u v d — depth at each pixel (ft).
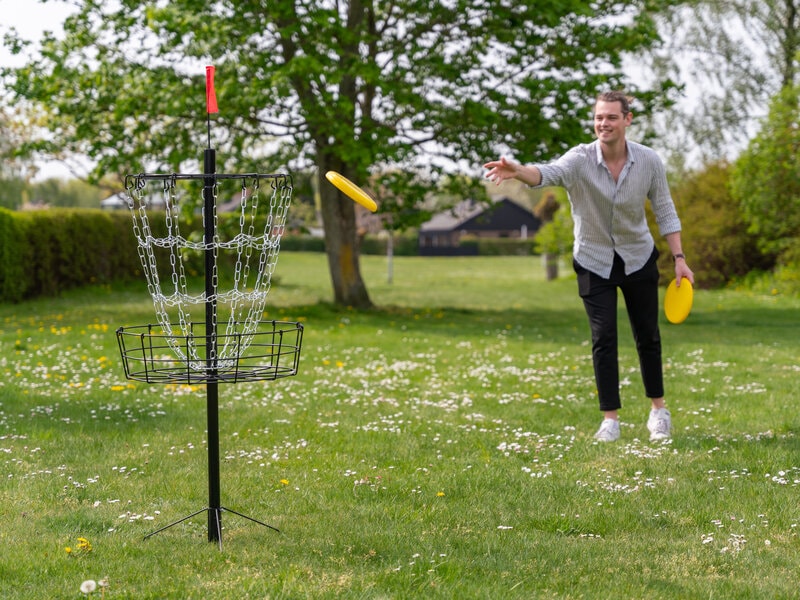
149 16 50.01
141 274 82.64
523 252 244.83
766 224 72.18
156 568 11.56
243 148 59.36
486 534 13.17
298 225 62.85
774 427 21.33
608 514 14.17
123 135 56.24
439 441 19.93
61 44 53.98
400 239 228.22
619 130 19.01
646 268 19.90
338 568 11.65
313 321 51.44
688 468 17.25
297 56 49.65
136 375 12.17
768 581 11.23
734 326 51.16
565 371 31.99
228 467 17.35
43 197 191.42
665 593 10.79
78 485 15.71
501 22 56.24
